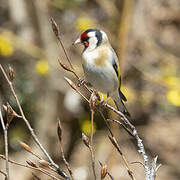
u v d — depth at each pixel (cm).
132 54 1324
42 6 1237
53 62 1163
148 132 1364
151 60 1343
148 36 1366
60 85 1209
